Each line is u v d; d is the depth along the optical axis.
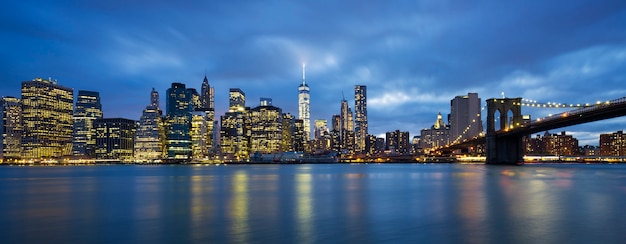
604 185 78.50
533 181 91.81
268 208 48.31
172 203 54.28
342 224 37.06
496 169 166.38
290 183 95.38
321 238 31.61
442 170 175.25
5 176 151.50
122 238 32.38
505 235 31.69
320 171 188.75
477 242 29.73
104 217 42.47
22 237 33.06
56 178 133.50
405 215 41.75
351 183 93.44
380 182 96.06
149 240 31.70
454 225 35.84
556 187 74.00
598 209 44.44
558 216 39.88
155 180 115.69
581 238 30.55
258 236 32.53
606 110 123.19
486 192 65.25
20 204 54.53
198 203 53.97
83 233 34.31
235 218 40.91
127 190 77.19
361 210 45.88
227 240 31.34
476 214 41.69
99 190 77.81
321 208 47.94
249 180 111.12
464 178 107.19
